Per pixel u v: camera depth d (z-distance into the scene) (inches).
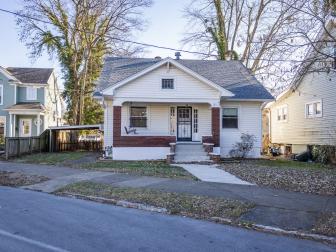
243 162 761.6
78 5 1380.4
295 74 430.3
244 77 974.4
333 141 825.5
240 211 334.3
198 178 522.0
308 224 297.7
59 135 1172.5
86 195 422.0
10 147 858.1
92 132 1406.3
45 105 1400.1
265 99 863.7
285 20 438.0
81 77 1439.5
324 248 246.2
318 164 770.8
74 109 1424.7
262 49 501.7
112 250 228.5
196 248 237.0
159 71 807.7
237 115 882.8
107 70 950.4
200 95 813.2
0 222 296.0
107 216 326.3
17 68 1504.7
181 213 341.7
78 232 269.0
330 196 398.0
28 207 358.6
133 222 305.7
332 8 388.2
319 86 904.3
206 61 1059.9
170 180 503.5
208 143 791.1
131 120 866.1
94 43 1437.0
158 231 278.1
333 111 836.6
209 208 348.5
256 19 1211.9
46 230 272.8
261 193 410.9
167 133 874.8
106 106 852.6
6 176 567.5
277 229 285.9
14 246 233.0
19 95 1375.5
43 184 499.2
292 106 1066.7
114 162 737.0
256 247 243.0
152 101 805.9
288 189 438.9
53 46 1419.8
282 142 1139.9
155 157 797.9
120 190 432.5
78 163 727.7
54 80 1546.5
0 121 1323.8
